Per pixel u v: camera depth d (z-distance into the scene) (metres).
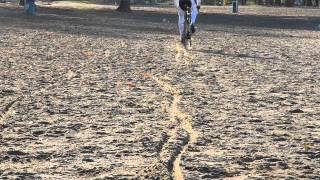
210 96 6.31
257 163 3.81
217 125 4.91
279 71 8.48
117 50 11.15
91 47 11.65
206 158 3.90
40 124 4.84
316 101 6.12
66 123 4.89
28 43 12.10
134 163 3.75
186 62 9.36
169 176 3.48
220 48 12.09
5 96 6.08
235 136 4.54
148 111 5.45
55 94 6.25
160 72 8.12
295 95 6.47
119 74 7.84
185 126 4.85
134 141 4.32
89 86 6.82
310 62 9.77
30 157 3.88
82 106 5.63
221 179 3.46
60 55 10.03
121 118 5.12
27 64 8.67
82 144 4.22
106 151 4.04
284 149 4.17
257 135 4.58
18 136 4.44
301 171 3.65
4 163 3.74
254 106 5.79
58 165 3.71
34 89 6.54
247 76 7.90
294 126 4.93
